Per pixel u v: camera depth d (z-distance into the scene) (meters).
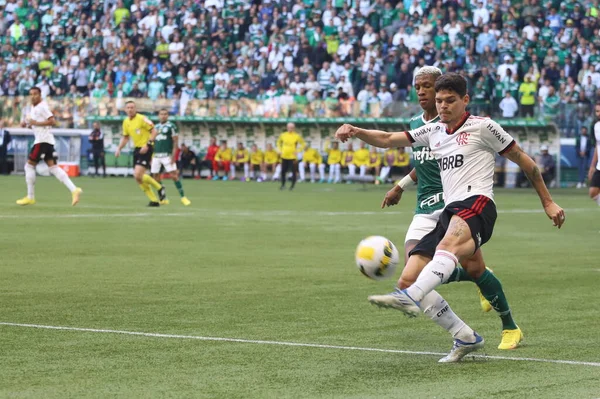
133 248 35.59
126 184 87.31
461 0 97.88
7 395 14.02
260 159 104.50
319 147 103.12
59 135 110.12
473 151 17.00
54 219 47.34
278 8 107.56
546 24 94.88
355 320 21.11
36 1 120.12
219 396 14.07
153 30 112.62
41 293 24.69
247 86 104.31
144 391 14.34
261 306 22.98
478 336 16.86
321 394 14.25
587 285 27.30
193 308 22.58
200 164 107.81
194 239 39.16
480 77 92.19
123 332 19.41
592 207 63.06
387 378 15.42
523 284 27.47
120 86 110.31
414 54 96.00
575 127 90.81
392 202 20.53
